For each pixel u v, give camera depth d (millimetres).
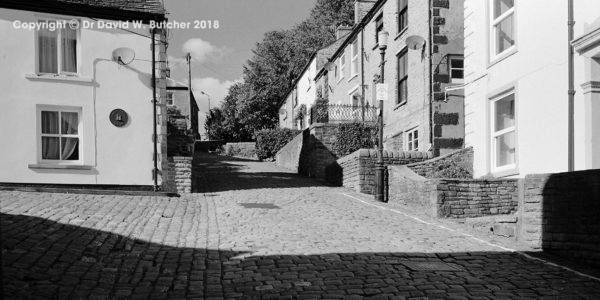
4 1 15898
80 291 6777
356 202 15875
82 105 16484
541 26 13156
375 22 26734
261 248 9531
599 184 8562
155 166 16969
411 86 21328
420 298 6852
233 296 6871
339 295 6938
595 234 8562
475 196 13352
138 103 17031
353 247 9703
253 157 44094
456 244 10102
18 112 15898
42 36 16359
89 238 9508
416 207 14430
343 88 32625
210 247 9617
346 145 24125
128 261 8422
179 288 7168
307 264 8484
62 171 16250
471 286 7402
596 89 11586
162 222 11820
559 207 9367
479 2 15766
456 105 19406
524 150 13742
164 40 17422
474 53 16047
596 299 6836
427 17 19891
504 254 9344
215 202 15453
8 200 12523
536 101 13305
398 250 9531
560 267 8484
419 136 20359
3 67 15828
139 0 17438
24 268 7293
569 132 12078
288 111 51719
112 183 16656
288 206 14797
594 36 11289
